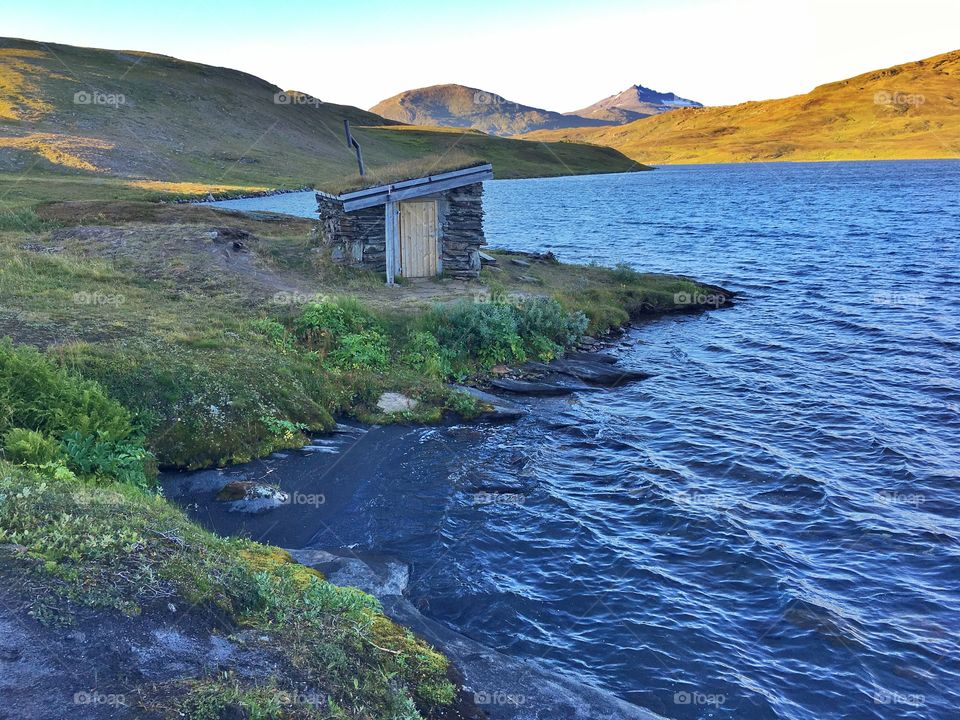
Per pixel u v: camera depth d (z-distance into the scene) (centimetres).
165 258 2333
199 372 1393
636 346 2342
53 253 2314
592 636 877
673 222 6700
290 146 14688
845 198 9519
